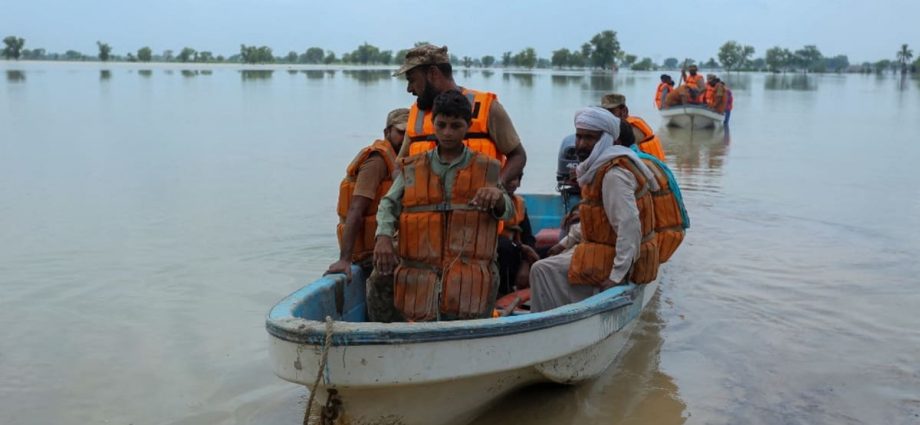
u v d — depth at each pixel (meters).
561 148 8.49
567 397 5.75
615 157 5.70
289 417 5.48
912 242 10.00
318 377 4.32
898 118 30.89
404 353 4.37
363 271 5.92
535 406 5.61
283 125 24.20
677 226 6.57
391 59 155.50
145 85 48.66
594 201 5.83
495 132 6.02
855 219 11.31
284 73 83.00
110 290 7.99
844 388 5.93
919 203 12.48
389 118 6.63
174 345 6.67
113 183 13.61
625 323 5.96
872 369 6.26
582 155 5.89
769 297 7.95
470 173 4.98
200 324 7.14
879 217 11.46
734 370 6.28
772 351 6.63
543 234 8.12
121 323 7.14
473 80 68.50
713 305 7.74
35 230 10.28
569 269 6.01
